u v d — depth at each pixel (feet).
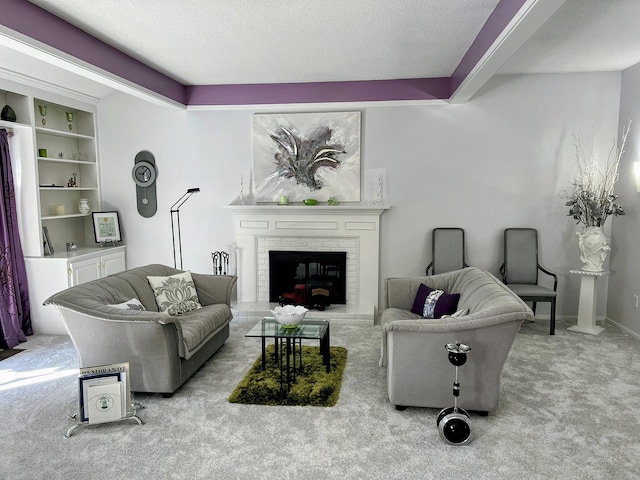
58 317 15.39
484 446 8.60
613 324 16.55
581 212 15.55
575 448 8.54
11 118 14.40
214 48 13.11
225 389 11.12
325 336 11.96
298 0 9.73
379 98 17.20
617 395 10.71
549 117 16.57
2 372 12.23
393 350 9.68
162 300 13.20
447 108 16.96
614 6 10.30
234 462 8.08
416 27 11.37
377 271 17.70
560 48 13.43
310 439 8.84
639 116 14.96
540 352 13.57
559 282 17.12
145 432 9.11
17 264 14.89
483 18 10.75
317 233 17.78
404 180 17.44
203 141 18.28
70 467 7.95
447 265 16.93
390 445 8.63
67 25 11.02
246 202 18.33
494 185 17.06
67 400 10.54
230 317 14.16
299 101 17.57
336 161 17.62
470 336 9.29
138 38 12.21
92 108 18.34
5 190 14.37
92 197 18.92
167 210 18.78
